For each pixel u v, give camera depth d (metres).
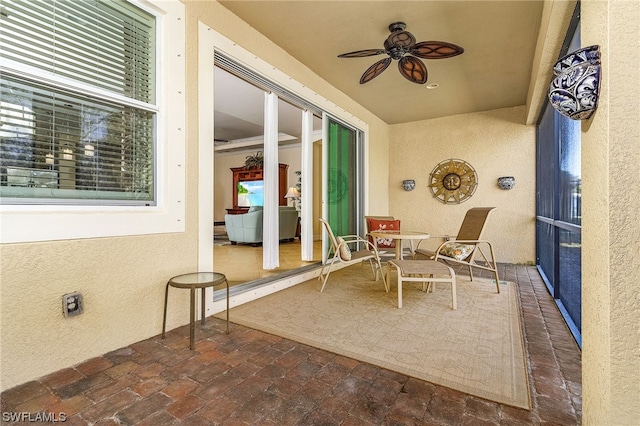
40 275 1.60
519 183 5.07
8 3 1.60
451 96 4.70
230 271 3.93
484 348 1.91
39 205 1.67
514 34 3.04
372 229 4.64
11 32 1.61
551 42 2.53
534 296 3.13
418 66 2.98
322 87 4.14
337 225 4.65
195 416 1.29
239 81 4.70
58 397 1.42
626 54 0.91
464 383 1.54
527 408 1.34
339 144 4.71
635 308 0.90
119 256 1.94
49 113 1.75
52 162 1.77
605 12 0.95
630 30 0.91
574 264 2.39
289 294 3.14
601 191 1.00
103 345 1.85
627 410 0.91
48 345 1.63
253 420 1.27
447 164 5.65
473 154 5.44
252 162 9.63
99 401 1.39
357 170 5.20
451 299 2.93
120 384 1.53
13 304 1.52
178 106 2.29
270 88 3.46
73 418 1.28
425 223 5.86
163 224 2.19
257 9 2.73
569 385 1.53
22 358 1.54
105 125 1.99
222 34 2.67
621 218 0.92
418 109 5.31
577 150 2.39
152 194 2.22
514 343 1.98
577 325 2.29
